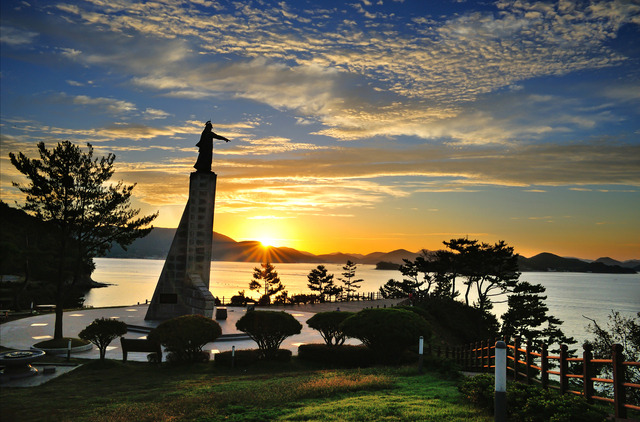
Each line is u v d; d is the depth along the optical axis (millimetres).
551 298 184125
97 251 31984
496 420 7531
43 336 31922
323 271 93625
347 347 25453
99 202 30938
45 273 53812
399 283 85688
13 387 18297
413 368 19766
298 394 13750
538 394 10266
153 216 32781
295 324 24312
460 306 64812
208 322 23875
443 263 69438
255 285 91938
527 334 54344
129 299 110812
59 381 19516
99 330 23172
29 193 29047
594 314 117250
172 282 39625
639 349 26438
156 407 13023
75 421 11914
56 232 29953
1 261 16531
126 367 22641
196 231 40031
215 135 41344
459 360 23484
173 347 22844
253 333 24078
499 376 7660
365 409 11250
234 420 11188
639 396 17156
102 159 30828
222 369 22469
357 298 80562
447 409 10992
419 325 23188
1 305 52562
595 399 10641
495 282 62188
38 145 28891
